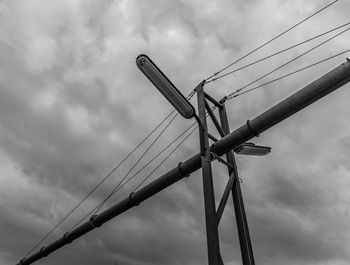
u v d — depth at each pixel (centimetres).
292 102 896
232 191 973
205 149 912
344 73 812
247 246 862
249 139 999
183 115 934
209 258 739
